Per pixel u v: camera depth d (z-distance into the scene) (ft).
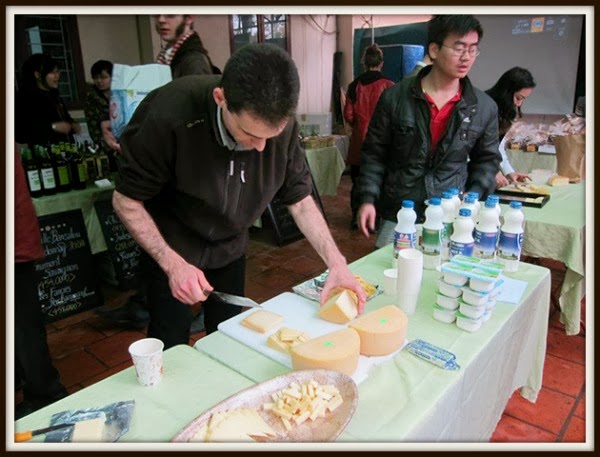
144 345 3.22
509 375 4.52
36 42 12.49
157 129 3.68
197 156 3.85
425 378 3.17
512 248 4.89
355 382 3.04
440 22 5.53
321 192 14.05
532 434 5.66
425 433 2.83
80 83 13.43
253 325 3.78
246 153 3.99
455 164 6.27
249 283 10.28
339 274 4.09
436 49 5.68
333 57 20.43
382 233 6.82
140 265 4.84
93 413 2.79
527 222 6.47
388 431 2.67
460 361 3.35
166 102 3.72
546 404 6.19
